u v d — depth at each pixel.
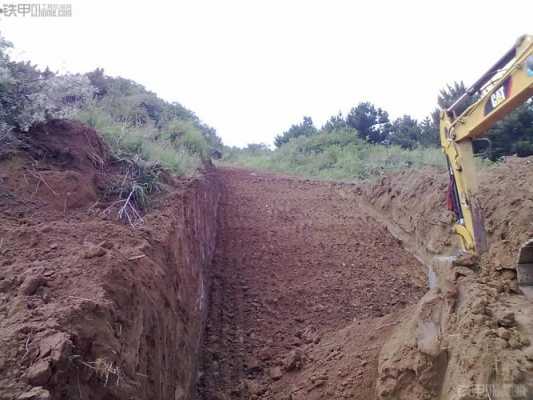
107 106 9.31
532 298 4.25
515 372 3.36
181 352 4.60
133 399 2.84
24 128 4.94
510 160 9.66
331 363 5.39
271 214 12.12
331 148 23.14
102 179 5.48
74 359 2.50
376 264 9.23
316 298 7.84
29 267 3.26
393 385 4.23
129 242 4.19
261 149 30.98
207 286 7.72
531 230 6.09
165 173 6.82
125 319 3.18
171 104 15.97
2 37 5.14
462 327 3.97
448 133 5.77
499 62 5.05
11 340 2.44
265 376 5.78
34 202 4.41
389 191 12.12
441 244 8.55
